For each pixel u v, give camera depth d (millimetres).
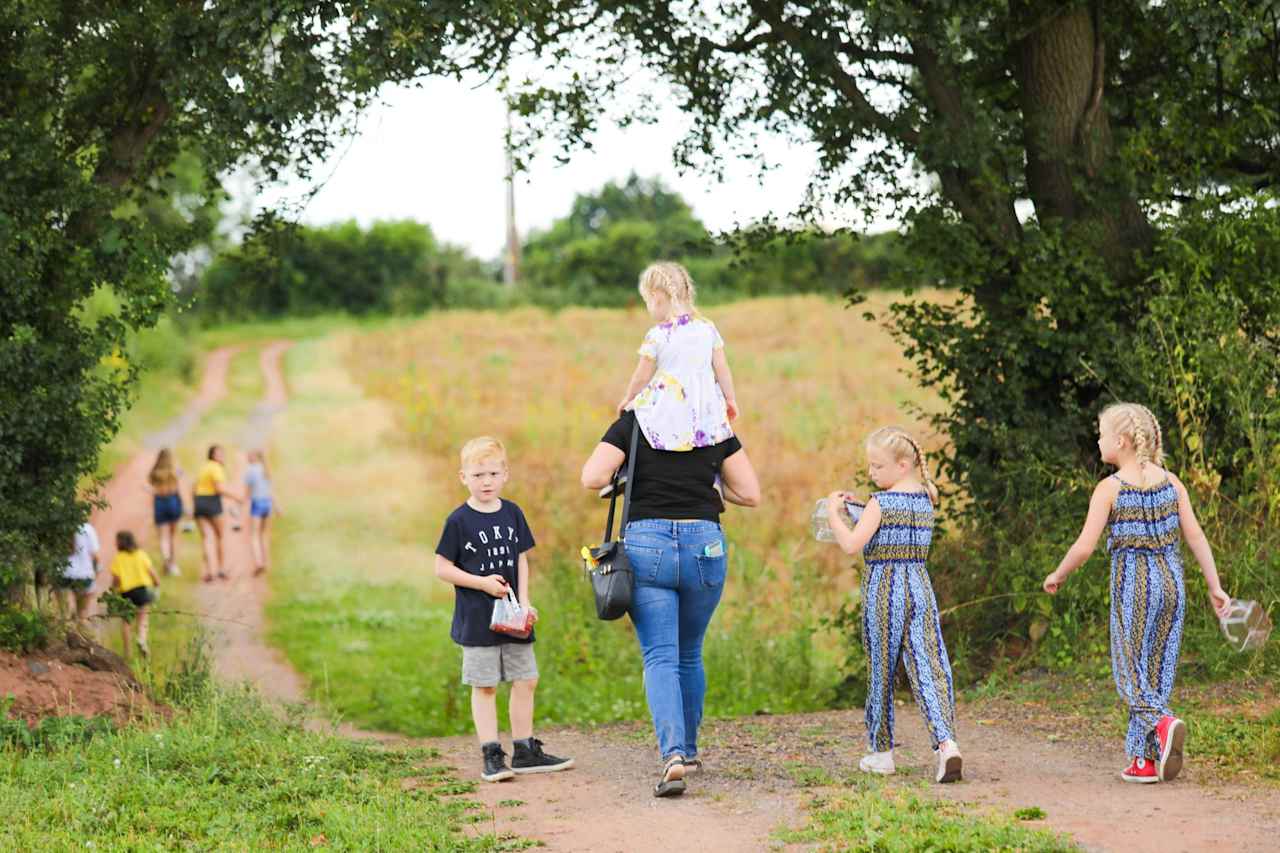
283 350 73938
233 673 16047
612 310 87438
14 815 7105
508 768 8641
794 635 16484
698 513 7848
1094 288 13359
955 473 14000
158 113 13008
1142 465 7699
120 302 12891
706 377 7926
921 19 12094
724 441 8039
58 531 12031
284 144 12781
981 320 13914
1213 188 13906
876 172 14297
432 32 11562
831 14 12828
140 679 11734
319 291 103938
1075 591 12008
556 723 14211
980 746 9117
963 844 5910
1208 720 8898
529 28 12891
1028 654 12688
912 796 6984
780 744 9492
